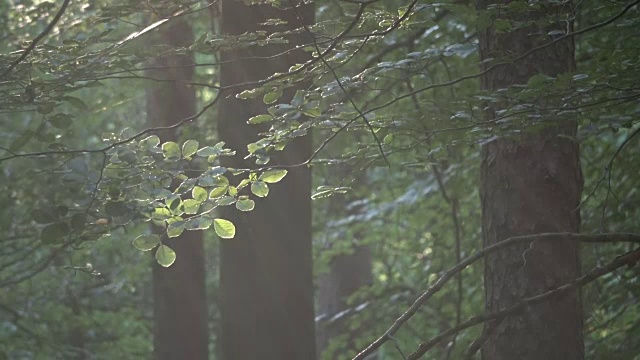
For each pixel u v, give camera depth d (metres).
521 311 6.30
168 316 11.48
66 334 17.47
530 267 6.96
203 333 11.59
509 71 6.91
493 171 7.12
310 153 7.59
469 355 6.38
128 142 6.07
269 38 6.27
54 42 9.62
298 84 6.45
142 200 5.73
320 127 6.07
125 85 13.40
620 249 10.81
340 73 10.04
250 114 7.37
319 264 15.93
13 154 6.14
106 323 17.52
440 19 9.59
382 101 11.27
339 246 15.46
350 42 6.32
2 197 10.30
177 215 5.75
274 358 7.52
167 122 10.98
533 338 6.95
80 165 5.77
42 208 5.62
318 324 15.91
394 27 5.74
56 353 15.88
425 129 6.72
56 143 6.12
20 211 11.05
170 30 10.00
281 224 7.48
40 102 6.17
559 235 6.27
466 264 6.33
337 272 18.75
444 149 6.61
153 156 5.95
